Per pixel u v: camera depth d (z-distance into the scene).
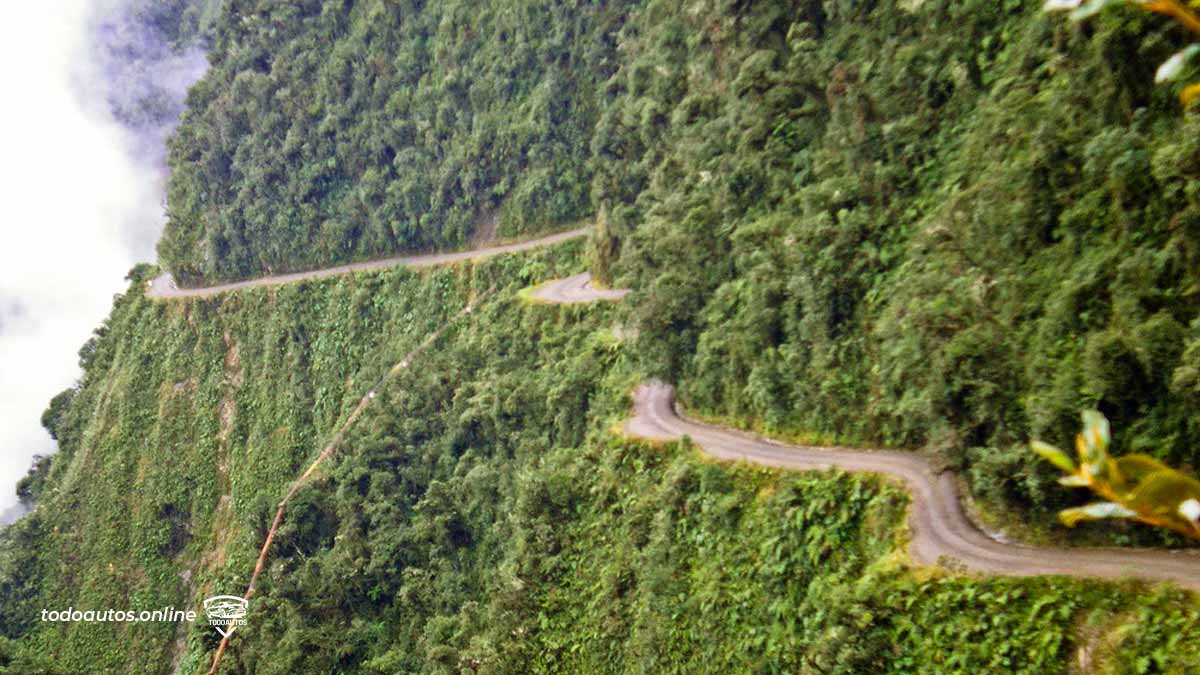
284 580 50.22
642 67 55.25
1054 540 21.84
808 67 36.31
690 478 33.00
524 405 48.38
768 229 34.72
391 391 61.12
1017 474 22.72
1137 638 17.84
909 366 26.78
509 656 36.69
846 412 30.12
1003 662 20.03
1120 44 22.28
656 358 39.19
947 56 30.72
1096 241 22.73
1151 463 5.19
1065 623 19.44
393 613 47.34
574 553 37.94
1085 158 23.08
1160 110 21.70
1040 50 26.75
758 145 37.47
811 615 25.92
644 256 41.16
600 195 56.94
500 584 39.69
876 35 34.16
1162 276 20.59
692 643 30.06
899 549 23.98
